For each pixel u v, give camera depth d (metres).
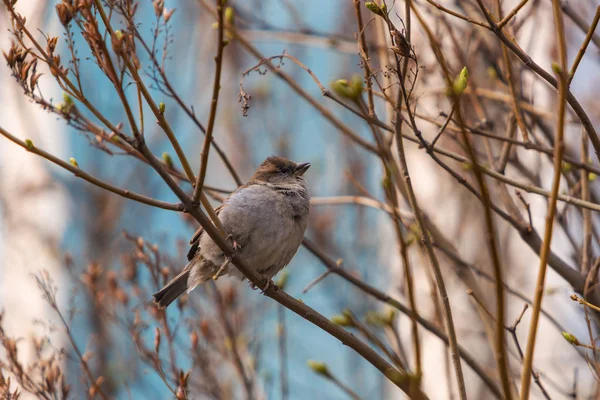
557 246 11.45
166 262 11.62
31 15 16.02
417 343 5.44
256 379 11.39
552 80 7.08
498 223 12.72
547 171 11.15
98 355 13.48
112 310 11.48
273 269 10.37
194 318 11.77
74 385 13.06
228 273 10.26
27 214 15.62
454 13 7.09
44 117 16.41
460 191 12.90
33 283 14.47
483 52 10.05
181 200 7.34
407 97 7.77
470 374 12.72
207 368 10.98
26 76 7.39
